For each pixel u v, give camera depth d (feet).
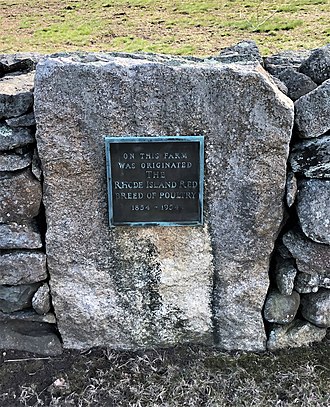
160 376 5.34
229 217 5.12
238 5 15.07
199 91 4.66
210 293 5.45
